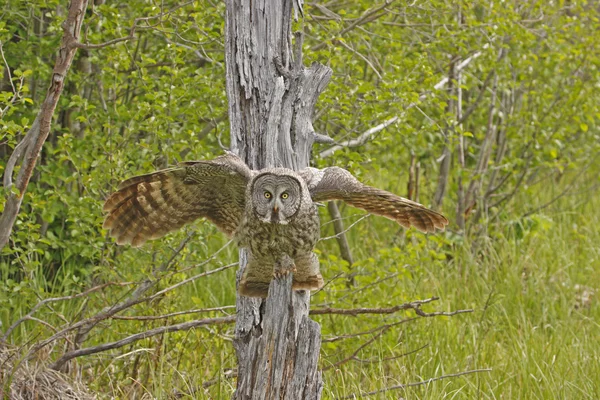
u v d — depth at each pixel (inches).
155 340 469.7
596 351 502.3
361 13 605.0
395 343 500.7
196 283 573.3
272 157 332.8
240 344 333.4
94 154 475.5
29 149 395.2
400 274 509.4
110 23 486.0
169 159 526.9
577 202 836.0
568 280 640.4
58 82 375.2
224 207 343.0
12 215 406.0
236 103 341.1
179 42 527.8
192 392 412.2
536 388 463.8
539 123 695.1
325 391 434.6
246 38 339.6
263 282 332.8
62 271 542.0
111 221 340.8
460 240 690.2
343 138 540.4
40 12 504.7
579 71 752.3
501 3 618.5
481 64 675.4
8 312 473.7
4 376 394.0
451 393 461.4
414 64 551.5
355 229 697.0
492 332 552.4
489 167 719.7
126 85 527.5
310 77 339.3
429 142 701.9
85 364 464.8
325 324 516.7
